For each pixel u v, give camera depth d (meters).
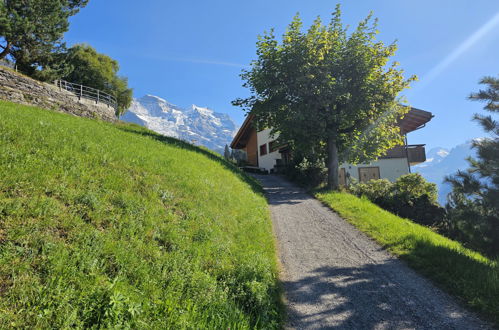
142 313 3.34
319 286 5.65
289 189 20.38
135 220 5.46
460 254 6.92
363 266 6.66
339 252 7.65
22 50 28.31
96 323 3.00
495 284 5.16
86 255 3.88
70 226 4.40
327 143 20.23
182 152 14.84
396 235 8.70
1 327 2.61
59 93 23.33
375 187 17.36
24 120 9.34
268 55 19.42
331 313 4.66
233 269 5.32
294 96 19.44
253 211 10.60
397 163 28.88
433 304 4.91
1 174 4.98
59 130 9.36
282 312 4.61
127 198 6.09
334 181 19.55
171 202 7.19
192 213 6.98
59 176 5.81
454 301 4.98
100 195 5.76
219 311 3.96
